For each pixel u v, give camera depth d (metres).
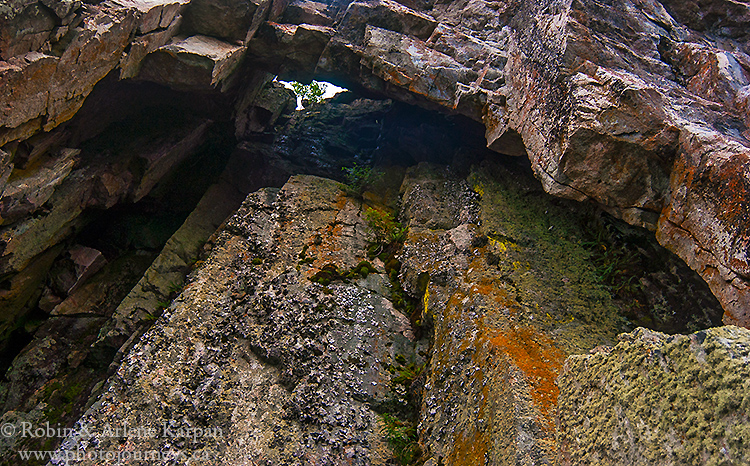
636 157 3.91
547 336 3.99
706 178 3.41
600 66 4.43
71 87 5.24
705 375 1.97
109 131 7.58
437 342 4.48
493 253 5.05
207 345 4.66
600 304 4.52
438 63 6.34
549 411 3.11
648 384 2.24
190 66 6.36
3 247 5.78
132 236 8.39
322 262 5.56
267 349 4.59
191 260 7.62
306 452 3.88
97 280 7.78
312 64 7.66
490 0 7.05
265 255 5.60
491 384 3.58
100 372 6.72
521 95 5.29
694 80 4.61
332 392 4.28
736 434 1.76
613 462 2.29
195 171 9.30
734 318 3.12
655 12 5.31
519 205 5.98
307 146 9.95
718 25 5.49
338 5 10.18
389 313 5.14
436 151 7.54
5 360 7.03
